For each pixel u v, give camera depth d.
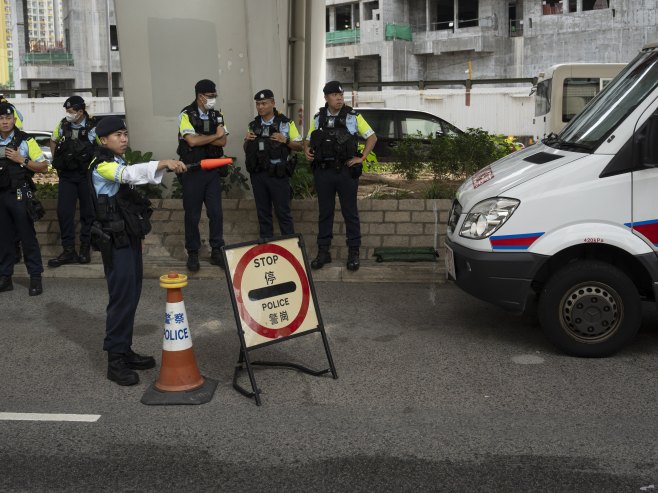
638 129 5.62
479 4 45.16
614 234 5.62
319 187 8.18
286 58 11.92
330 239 8.45
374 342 6.38
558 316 5.80
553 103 17.75
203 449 4.43
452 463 4.20
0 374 5.73
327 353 5.52
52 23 51.75
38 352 6.23
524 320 6.93
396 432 4.61
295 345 6.33
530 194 5.74
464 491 3.90
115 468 4.20
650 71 5.94
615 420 4.75
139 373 5.72
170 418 4.88
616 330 5.78
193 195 8.41
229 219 9.53
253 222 9.47
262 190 8.42
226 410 5.00
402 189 10.41
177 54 10.41
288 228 8.52
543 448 4.38
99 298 7.93
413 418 4.82
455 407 4.99
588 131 6.05
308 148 8.15
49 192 10.27
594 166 5.68
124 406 5.09
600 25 41.12
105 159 5.19
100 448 4.45
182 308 5.27
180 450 4.41
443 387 5.35
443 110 31.31
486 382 5.43
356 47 47.72
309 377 5.59
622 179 5.62
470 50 45.38
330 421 4.79
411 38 47.44
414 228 9.03
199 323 7.02
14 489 3.98
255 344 5.16
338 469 4.15
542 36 43.31
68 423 4.82
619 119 5.73
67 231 8.85
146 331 6.79
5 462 4.29
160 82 10.47
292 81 13.27
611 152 5.66
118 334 5.48
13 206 7.82
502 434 4.57
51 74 48.69
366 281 8.37
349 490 3.92
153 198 9.73
